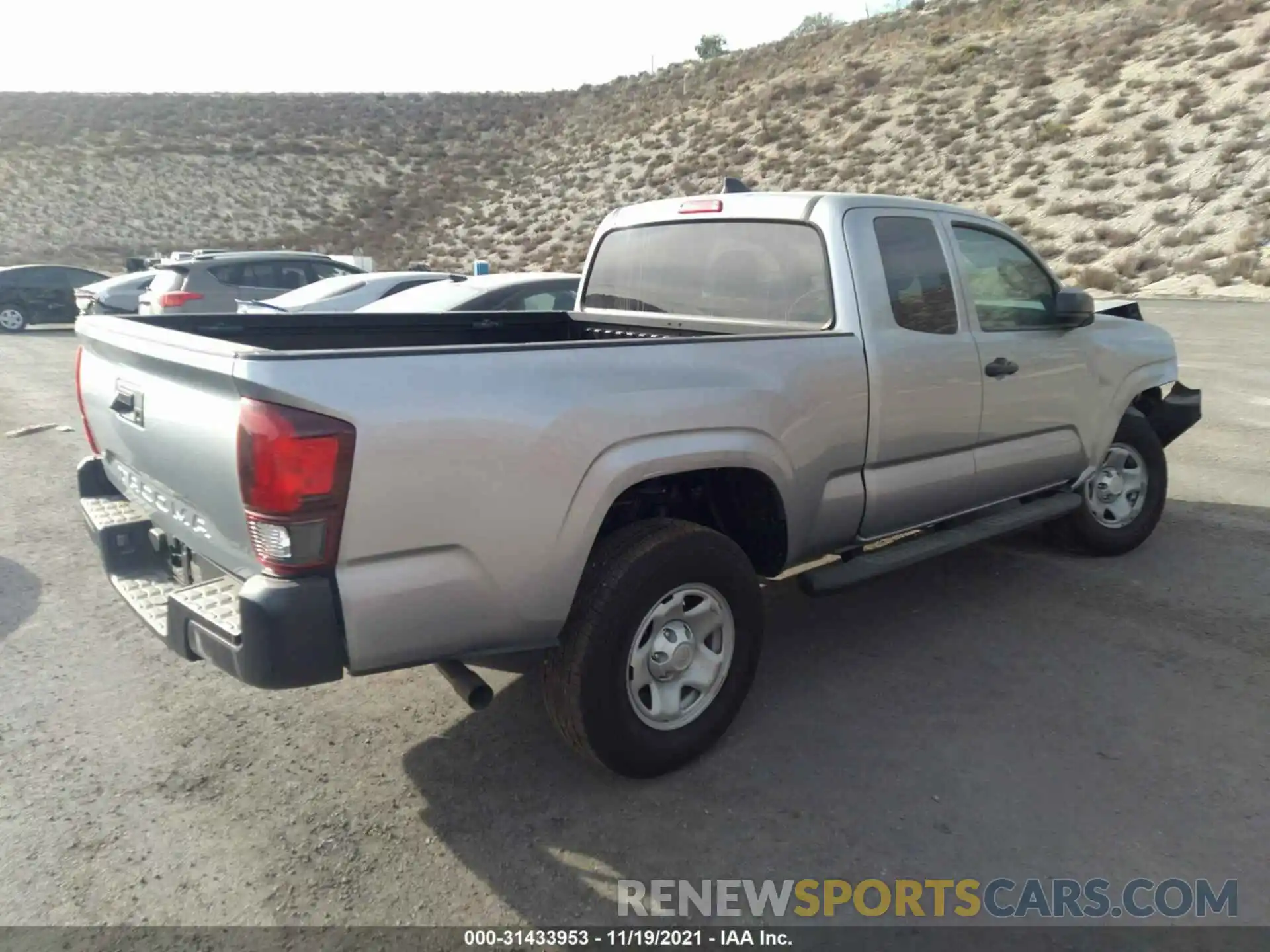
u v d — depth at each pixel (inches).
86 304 663.1
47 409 437.7
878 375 164.1
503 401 119.0
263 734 154.1
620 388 129.9
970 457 186.2
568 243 1311.5
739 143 1492.4
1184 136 1012.5
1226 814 130.4
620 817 132.0
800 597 208.2
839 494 162.7
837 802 134.5
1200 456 318.0
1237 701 160.2
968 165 1146.0
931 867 121.2
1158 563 224.5
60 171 1787.6
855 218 169.0
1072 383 205.3
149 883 119.1
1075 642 183.5
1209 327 599.5
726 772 142.1
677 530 137.4
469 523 117.5
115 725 156.8
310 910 114.9
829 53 1806.1
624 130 1797.5
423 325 196.1
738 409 142.3
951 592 208.7
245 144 1971.0
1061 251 897.5
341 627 112.5
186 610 118.9
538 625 126.6
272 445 105.1
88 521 151.7
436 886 118.8
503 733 154.0
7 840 127.1
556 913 114.3
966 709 159.2
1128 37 1299.2
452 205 1651.1
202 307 553.3
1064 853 123.3
